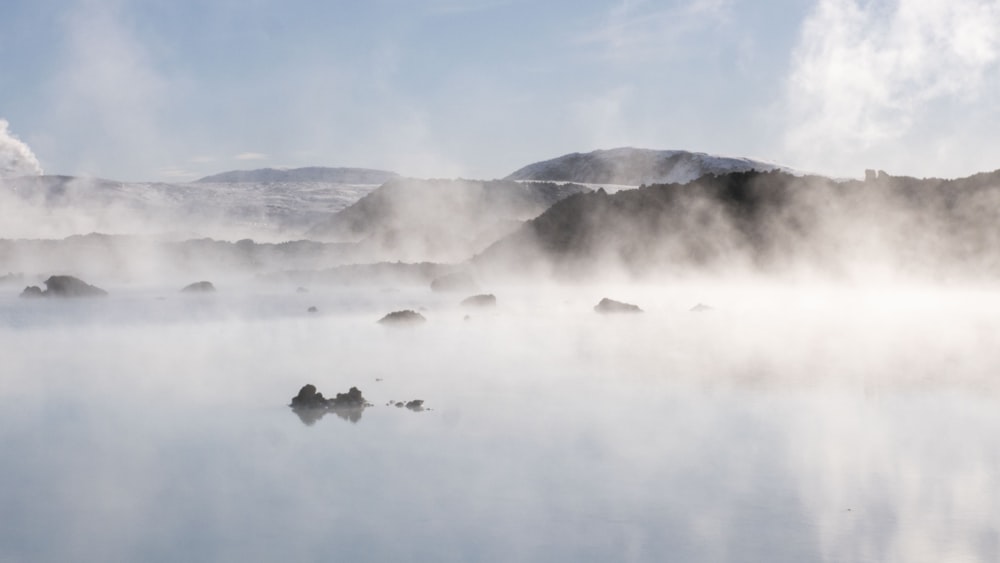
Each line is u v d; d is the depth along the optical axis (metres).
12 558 14.56
